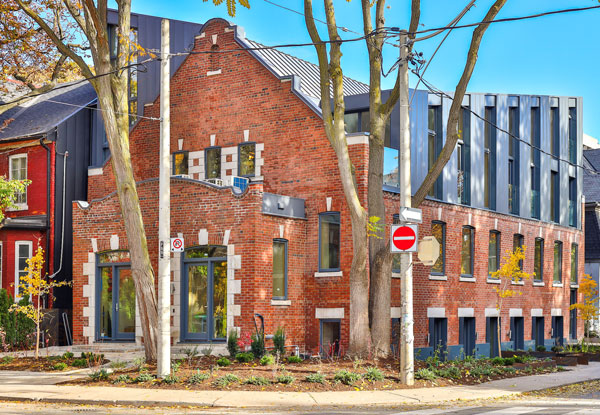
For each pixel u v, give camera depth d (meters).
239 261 23.83
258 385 17.59
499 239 32.47
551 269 36.47
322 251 25.39
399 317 26.34
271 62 28.06
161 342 18.31
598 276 43.81
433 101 28.86
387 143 27.48
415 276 27.16
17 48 28.70
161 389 17.33
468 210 30.30
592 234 44.31
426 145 27.95
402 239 18.45
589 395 18.52
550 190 36.59
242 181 26.20
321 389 17.50
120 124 21.64
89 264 26.84
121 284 26.45
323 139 25.50
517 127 34.09
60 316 29.36
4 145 32.22
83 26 22.14
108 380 18.55
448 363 23.31
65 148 31.62
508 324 32.75
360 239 21.77
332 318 24.81
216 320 24.45
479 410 14.82
